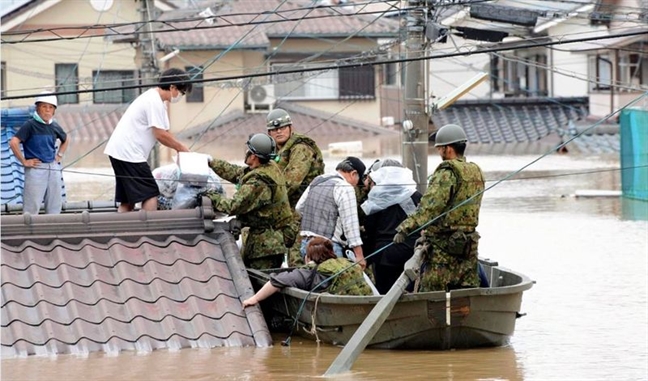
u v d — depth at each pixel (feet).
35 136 143.64
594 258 186.09
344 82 520.01
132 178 132.98
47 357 112.98
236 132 480.64
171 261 126.72
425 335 115.55
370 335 109.29
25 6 454.40
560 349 117.80
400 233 115.44
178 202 134.51
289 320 125.08
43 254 124.77
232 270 126.21
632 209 261.03
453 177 115.24
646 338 123.54
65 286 120.98
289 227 133.49
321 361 111.65
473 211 116.57
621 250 194.70
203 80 130.62
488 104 495.00
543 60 545.03
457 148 117.60
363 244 131.75
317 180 128.98
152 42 294.87
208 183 135.03
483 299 114.62
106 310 118.93
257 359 112.57
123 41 296.71
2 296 119.03
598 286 159.02
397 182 128.47
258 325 120.37
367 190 132.36
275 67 249.75
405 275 113.91
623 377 105.70
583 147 452.76
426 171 178.40
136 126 133.08
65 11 460.55
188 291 122.93
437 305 113.91
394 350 116.88
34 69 460.14
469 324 115.65
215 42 467.93
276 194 130.72
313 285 121.80
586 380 104.42
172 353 115.24
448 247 116.06
